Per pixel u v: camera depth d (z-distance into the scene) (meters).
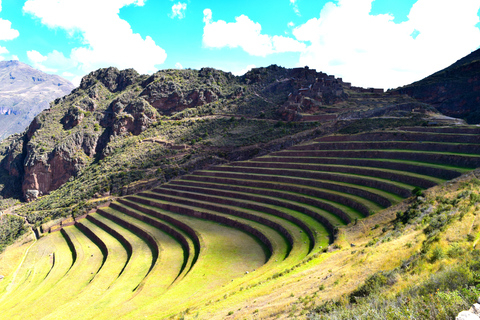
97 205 103.50
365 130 96.12
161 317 34.44
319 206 60.91
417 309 12.00
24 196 146.50
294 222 58.34
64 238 91.38
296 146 99.31
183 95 173.88
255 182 81.69
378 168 66.69
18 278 74.50
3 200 147.75
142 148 135.25
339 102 131.62
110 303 45.72
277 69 187.38
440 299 11.49
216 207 74.56
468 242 20.33
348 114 115.56
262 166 93.62
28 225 108.06
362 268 25.67
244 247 54.44
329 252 39.62
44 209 117.31
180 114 160.62
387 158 71.38
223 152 116.12
